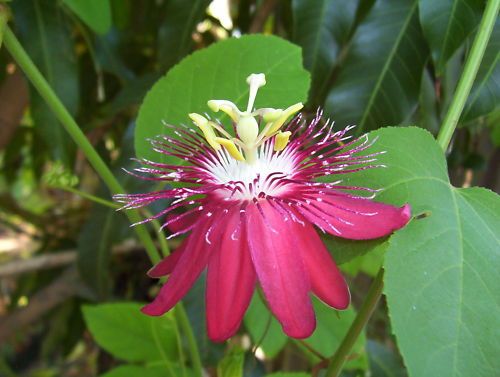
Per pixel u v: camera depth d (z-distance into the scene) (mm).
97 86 357
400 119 220
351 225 154
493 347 139
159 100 199
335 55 235
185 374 224
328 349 248
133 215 192
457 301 142
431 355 137
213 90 196
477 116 205
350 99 222
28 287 447
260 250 151
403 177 159
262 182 166
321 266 153
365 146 164
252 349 250
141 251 411
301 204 158
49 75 269
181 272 150
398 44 223
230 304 148
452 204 155
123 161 269
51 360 598
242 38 197
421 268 145
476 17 204
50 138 272
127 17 315
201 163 174
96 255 305
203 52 198
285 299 147
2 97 333
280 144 167
